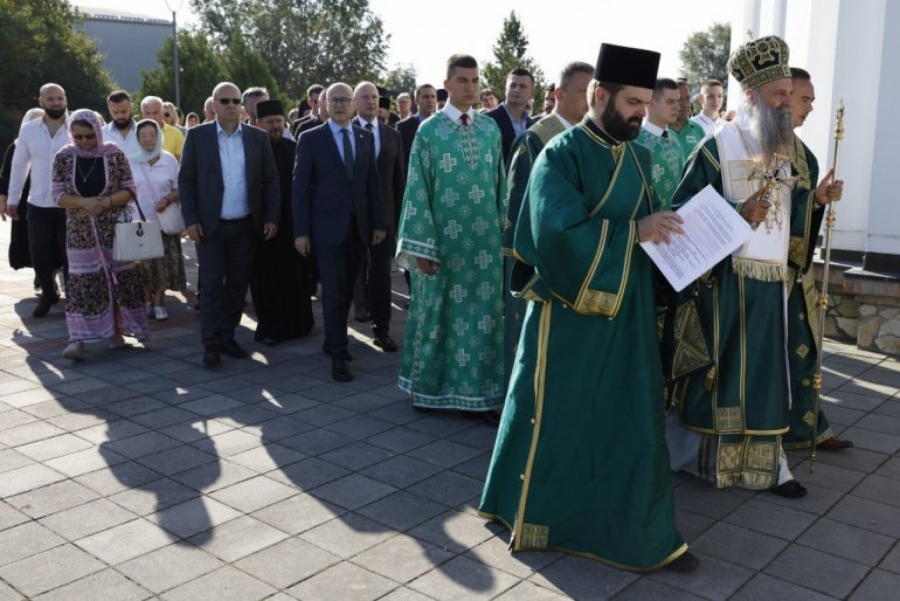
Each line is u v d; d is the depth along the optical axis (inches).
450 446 195.3
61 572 140.3
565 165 136.9
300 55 2790.4
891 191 268.8
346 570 140.5
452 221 207.8
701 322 166.1
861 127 288.0
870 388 238.4
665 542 139.3
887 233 271.6
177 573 139.9
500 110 250.4
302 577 138.4
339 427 207.2
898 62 262.4
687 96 256.5
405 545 148.6
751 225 157.8
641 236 132.7
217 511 162.1
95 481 175.6
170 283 352.5
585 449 139.6
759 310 164.9
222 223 258.4
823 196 173.0
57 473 179.6
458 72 205.0
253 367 258.8
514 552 144.9
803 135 305.3
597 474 139.6
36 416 214.2
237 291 266.7
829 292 291.4
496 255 209.5
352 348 282.0
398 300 370.0
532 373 143.5
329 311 247.8
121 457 188.1
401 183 299.0
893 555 146.4
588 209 137.9
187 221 255.0
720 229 134.3
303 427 206.8
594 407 138.3
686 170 173.0
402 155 298.8
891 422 211.9
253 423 209.5
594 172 137.4
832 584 137.0
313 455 189.2
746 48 164.6
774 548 148.6
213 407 221.3
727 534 153.6
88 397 229.3
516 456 147.4
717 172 167.6
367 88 283.1
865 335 276.4
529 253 137.8
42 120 316.8
